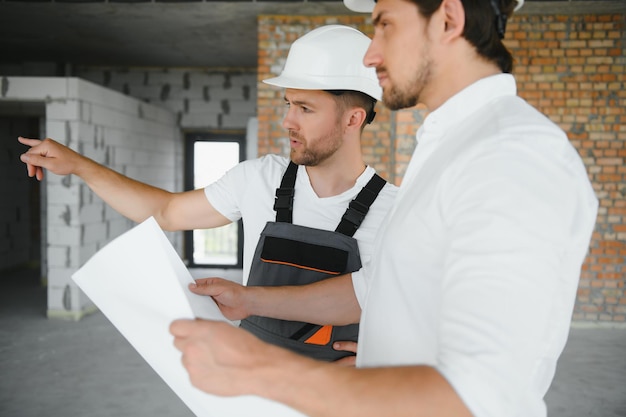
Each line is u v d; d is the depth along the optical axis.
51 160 1.26
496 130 0.63
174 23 5.83
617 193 5.12
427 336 0.69
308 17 5.38
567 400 3.41
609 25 5.05
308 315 1.16
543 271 0.54
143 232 0.76
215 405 0.72
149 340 0.74
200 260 8.98
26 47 7.10
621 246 5.11
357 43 1.27
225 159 8.70
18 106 6.73
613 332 4.96
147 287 0.74
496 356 0.52
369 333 0.79
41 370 3.88
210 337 0.58
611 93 5.09
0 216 7.98
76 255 5.36
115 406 3.27
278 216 1.32
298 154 1.28
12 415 3.11
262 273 1.29
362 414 0.54
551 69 5.12
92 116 5.60
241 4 5.11
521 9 4.93
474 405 0.52
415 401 0.53
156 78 8.28
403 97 0.74
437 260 0.67
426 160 0.74
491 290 0.54
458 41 0.71
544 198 0.56
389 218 0.81
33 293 6.59
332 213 1.32
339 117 1.27
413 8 0.70
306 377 0.56
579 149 5.14
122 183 1.36
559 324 0.67
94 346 4.47
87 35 6.44
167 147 8.05
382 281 0.75
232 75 8.25
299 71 1.26
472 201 0.59
